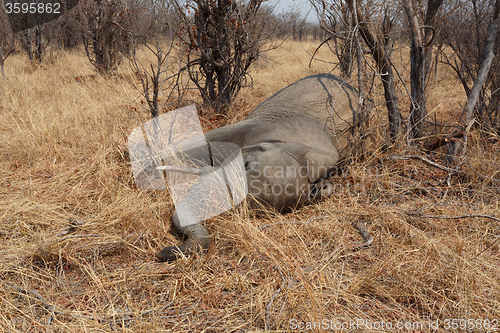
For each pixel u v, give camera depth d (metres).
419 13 5.56
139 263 3.26
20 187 4.46
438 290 2.86
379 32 5.32
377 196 4.32
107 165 4.85
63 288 2.94
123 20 9.05
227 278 2.96
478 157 4.68
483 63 5.22
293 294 2.74
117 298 2.85
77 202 4.15
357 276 2.99
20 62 13.27
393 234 3.63
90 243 3.42
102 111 6.81
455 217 3.68
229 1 6.45
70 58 14.67
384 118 5.91
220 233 3.51
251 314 2.67
